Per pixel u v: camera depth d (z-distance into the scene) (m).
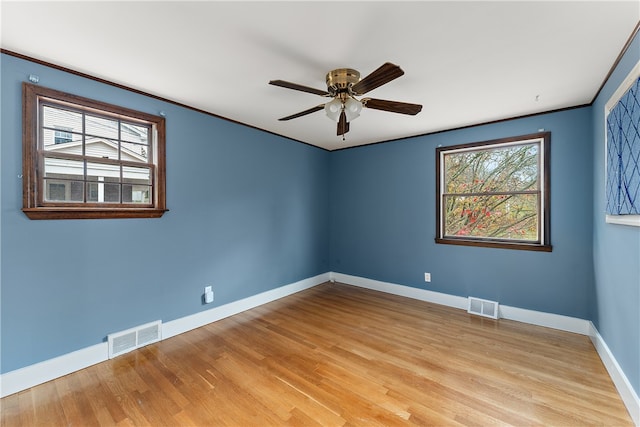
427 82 2.30
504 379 2.06
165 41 1.78
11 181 1.91
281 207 3.98
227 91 2.52
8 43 1.79
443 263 3.68
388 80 1.74
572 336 2.75
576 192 2.82
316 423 1.66
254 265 3.60
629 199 1.65
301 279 4.32
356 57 1.95
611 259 2.10
